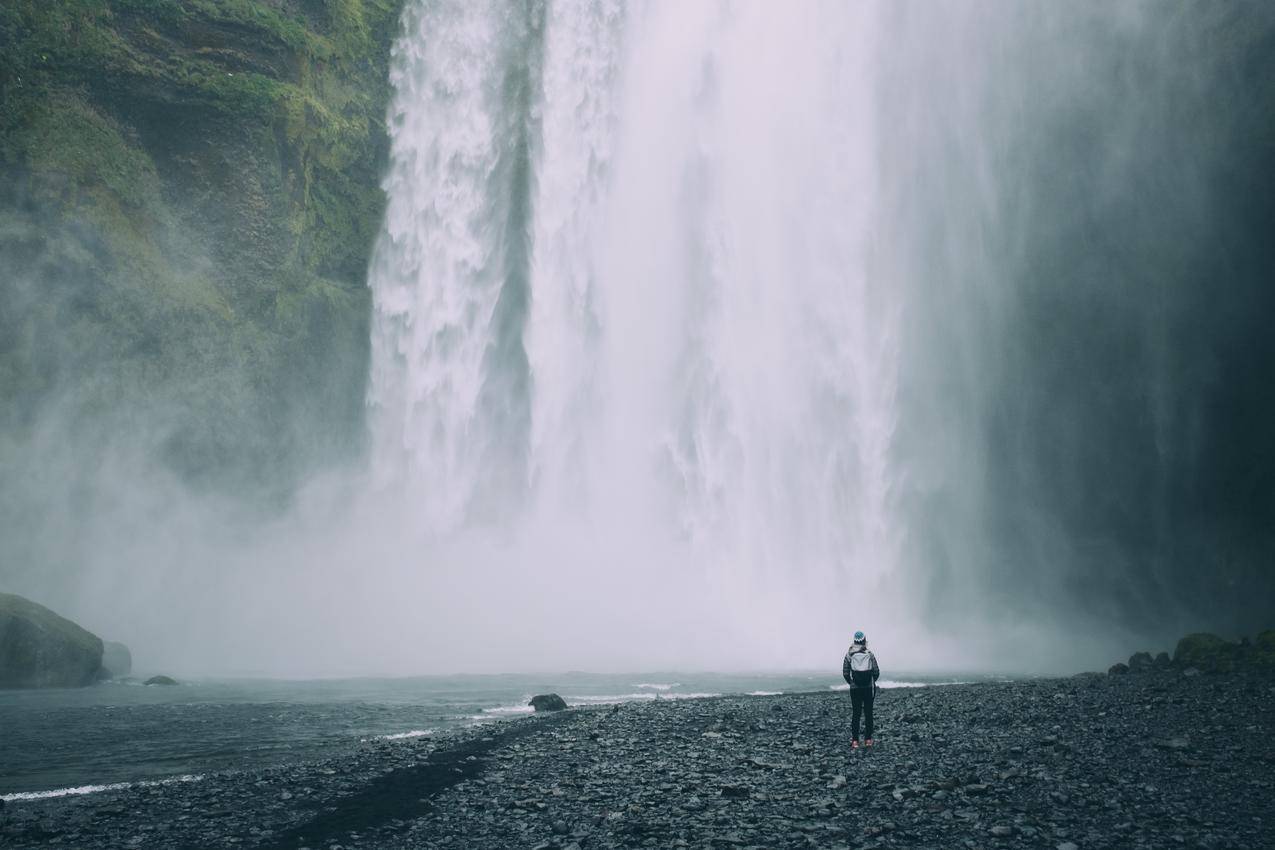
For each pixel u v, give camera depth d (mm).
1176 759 11156
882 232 45125
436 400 45500
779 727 14836
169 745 14938
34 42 34438
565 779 11070
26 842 8867
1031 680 23453
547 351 46594
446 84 47406
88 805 10391
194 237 38812
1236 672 21172
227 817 9680
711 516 43750
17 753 14219
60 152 34969
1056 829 8195
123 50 36312
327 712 19188
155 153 37812
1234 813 8680
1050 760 11234
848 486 43250
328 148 42500
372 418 43969
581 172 47281
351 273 44531
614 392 45688
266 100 39188
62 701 21422
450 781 11148
